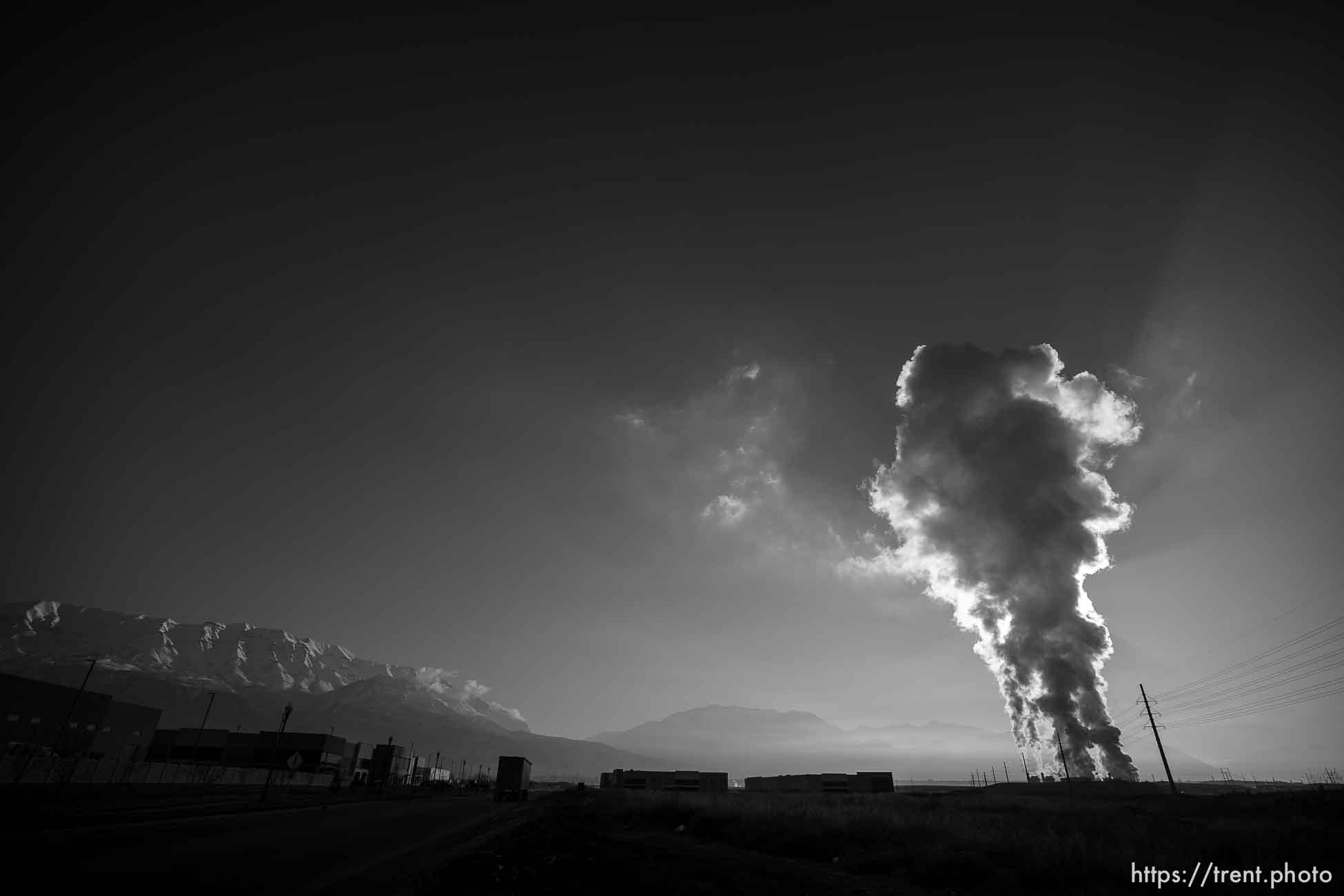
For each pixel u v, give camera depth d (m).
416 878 16.67
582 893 15.24
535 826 32.38
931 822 29.06
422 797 83.69
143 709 107.69
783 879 17.83
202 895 13.63
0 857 16.61
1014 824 29.36
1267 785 105.31
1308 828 25.77
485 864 18.66
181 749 111.88
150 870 16.11
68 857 17.39
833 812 33.66
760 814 32.78
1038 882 16.52
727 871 18.84
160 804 41.34
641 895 15.18
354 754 125.25
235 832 26.34
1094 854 18.34
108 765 93.88
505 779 73.06
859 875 18.75
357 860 19.61
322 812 42.69
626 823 37.38
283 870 17.12
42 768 73.81
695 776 124.38
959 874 17.47
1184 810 43.88
